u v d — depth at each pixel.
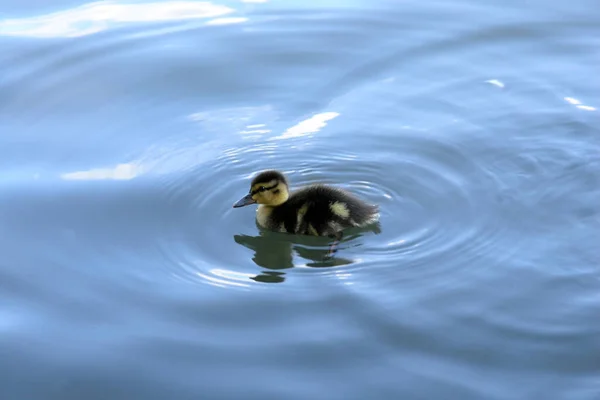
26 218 13.28
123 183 13.99
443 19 18.53
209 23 18.47
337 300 11.40
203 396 10.00
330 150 14.69
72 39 17.81
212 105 16.02
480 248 12.27
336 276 11.86
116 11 18.97
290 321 11.08
